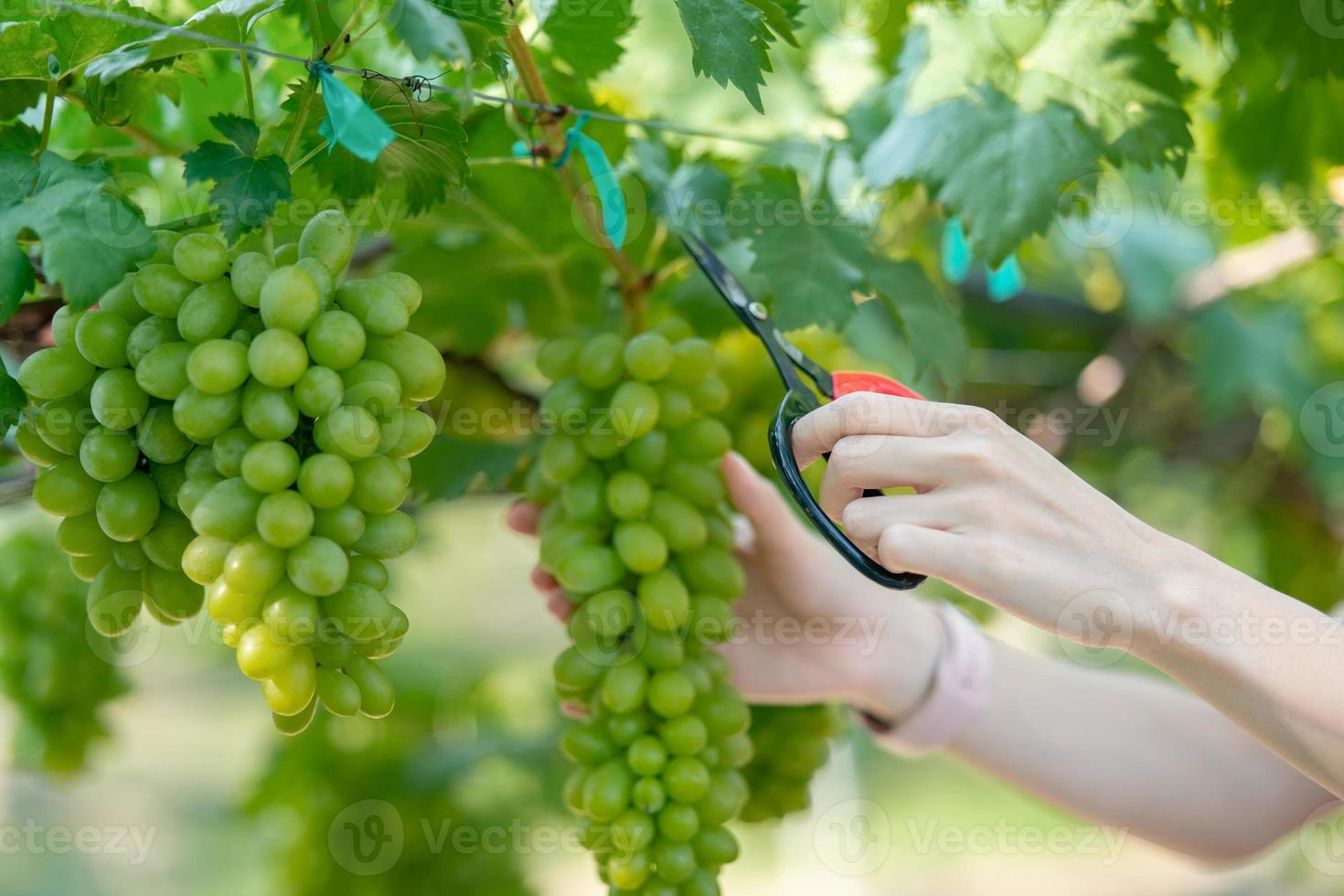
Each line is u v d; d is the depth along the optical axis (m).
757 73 0.87
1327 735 0.75
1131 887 3.78
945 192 1.12
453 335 1.32
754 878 3.40
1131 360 2.01
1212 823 1.37
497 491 1.40
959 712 1.33
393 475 0.78
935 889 3.78
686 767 0.94
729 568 1.01
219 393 0.73
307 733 1.74
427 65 1.12
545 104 0.95
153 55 0.81
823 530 0.84
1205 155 1.38
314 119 0.86
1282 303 2.07
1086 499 0.80
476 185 1.16
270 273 0.75
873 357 1.82
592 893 3.36
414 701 1.91
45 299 1.00
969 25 1.17
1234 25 1.13
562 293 1.31
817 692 1.27
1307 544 2.13
